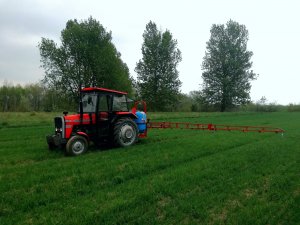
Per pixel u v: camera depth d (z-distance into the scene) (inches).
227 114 1579.7
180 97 1910.7
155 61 1812.3
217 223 198.5
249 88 1913.1
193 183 275.9
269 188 266.4
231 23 1920.5
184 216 208.7
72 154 400.2
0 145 491.5
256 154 412.8
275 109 2119.8
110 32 1578.5
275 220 203.2
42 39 1424.7
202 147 460.1
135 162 350.6
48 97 2084.2
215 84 1936.5
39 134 642.2
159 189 256.7
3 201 231.5
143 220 200.4
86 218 199.6
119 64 1676.9
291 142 529.3
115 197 239.9
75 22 1545.3
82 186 267.4
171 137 597.0
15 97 2471.7
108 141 476.4
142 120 514.9
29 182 275.9
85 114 438.3
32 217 205.5
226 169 327.9
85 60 1486.2
